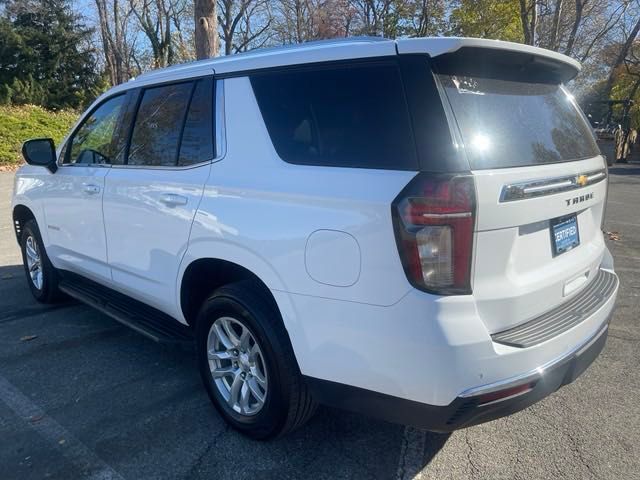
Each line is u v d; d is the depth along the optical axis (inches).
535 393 91.9
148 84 145.7
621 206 461.7
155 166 135.6
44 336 174.6
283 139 107.5
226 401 119.7
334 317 93.6
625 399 135.3
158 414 127.6
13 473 105.7
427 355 84.3
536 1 544.4
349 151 96.4
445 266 83.9
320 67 103.7
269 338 104.4
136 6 1348.4
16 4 1112.8
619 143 975.6
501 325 91.0
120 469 107.2
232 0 1264.8
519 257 94.0
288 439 117.3
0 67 1081.4
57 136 826.8
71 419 125.2
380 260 87.5
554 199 99.3
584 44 1057.5
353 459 110.7
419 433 120.2
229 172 114.5
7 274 244.8
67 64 1170.6
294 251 98.1
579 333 100.9
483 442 117.0
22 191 198.8
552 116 112.5
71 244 171.6
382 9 1127.0
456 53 90.8
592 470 107.6
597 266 124.9
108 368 151.9
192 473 106.0
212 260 117.2
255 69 115.2
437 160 85.8
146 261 137.4
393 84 93.1
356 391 93.8
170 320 146.8
